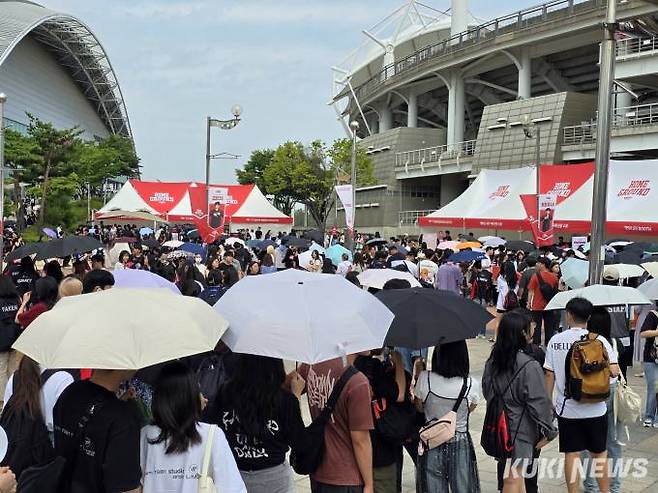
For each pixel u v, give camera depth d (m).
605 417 5.70
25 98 93.62
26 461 3.78
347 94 85.81
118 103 114.94
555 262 14.84
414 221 61.34
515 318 5.11
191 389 3.33
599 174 10.51
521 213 28.45
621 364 9.19
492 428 5.10
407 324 4.57
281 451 3.78
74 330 3.13
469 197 32.12
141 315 3.26
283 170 52.50
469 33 58.38
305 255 15.84
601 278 10.33
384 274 8.75
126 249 16.56
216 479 3.34
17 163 46.38
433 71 62.72
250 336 3.64
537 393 4.99
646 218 24.33
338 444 3.97
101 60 104.75
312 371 4.07
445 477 4.68
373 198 68.38
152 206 33.12
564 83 56.94
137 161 84.94
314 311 3.74
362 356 4.71
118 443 3.23
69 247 11.96
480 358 13.49
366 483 3.93
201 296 8.93
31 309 7.96
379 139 70.00
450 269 15.58
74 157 49.31
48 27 90.00
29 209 53.47
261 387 3.71
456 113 62.53
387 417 4.61
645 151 40.09
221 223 18.83
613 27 10.55
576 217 26.06
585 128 45.41
